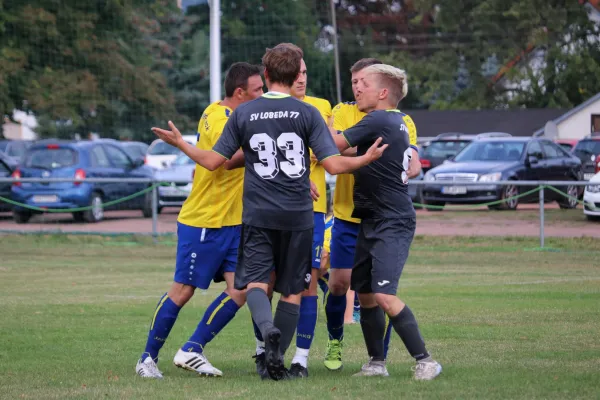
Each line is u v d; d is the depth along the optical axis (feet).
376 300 56.34
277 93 55.93
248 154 55.88
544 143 232.12
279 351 53.21
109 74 368.89
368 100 57.93
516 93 519.60
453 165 214.28
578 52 506.07
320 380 57.00
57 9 340.80
